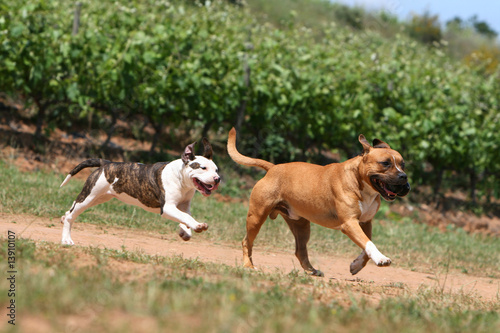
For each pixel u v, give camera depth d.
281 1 37.72
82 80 16.39
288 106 18.95
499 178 23.02
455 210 21.22
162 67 16.73
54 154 16.58
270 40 19.19
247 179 18.75
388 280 9.65
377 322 4.86
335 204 8.03
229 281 5.86
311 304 5.29
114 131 19.16
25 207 11.46
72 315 4.10
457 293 8.23
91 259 6.58
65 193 13.05
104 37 16.44
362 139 7.89
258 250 11.36
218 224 12.84
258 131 19.53
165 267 6.65
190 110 17.34
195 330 3.95
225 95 17.72
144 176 7.79
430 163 22.55
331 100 18.98
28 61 15.79
